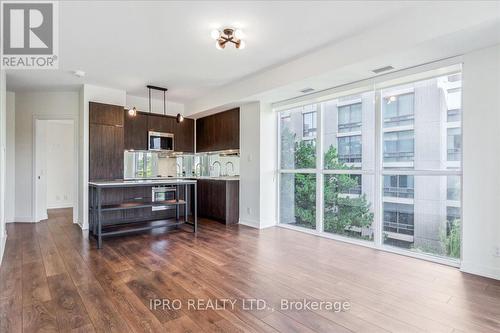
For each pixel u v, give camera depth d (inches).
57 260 127.0
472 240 111.7
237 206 215.8
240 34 115.3
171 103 250.8
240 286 100.7
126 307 85.4
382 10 102.7
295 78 149.5
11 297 91.5
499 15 84.4
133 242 157.8
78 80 182.4
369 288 99.6
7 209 207.0
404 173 139.9
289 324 77.2
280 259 130.0
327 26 113.7
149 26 112.2
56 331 73.3
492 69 105.4
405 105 140.6
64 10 100.1
